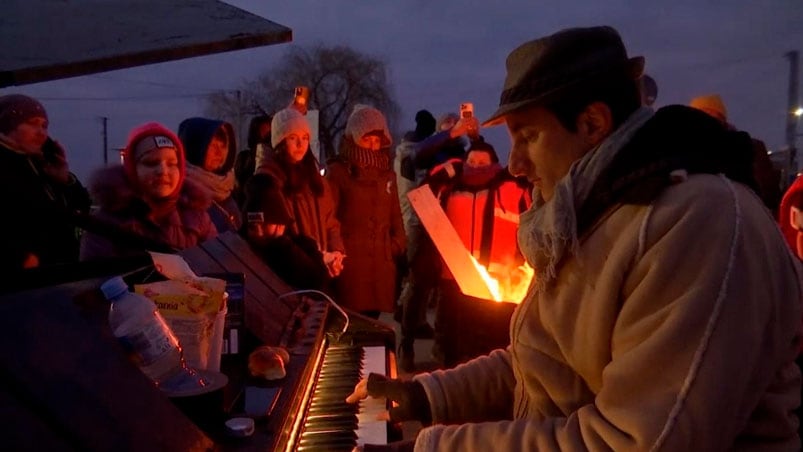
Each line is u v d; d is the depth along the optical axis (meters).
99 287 1.23
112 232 1.60
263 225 2.90
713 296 1.05
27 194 1.47
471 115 4.68
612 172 1.20
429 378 1.66
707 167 1.17
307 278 2.93
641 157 1.19
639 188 1.15
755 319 1.06
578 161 1.25
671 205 1.12
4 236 2.04
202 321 1.44
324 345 2.36
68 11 1.08
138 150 2.38
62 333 1.02
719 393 1.01
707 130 1.20
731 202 1.12
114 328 1.17
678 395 1.03
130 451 0.94
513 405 1.63
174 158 2.42
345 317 2.67
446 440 1.23
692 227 1.09
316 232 3.75
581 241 1.22
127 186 2.34
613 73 1.24
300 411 1.66
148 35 1.07
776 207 4.86
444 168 4.06
